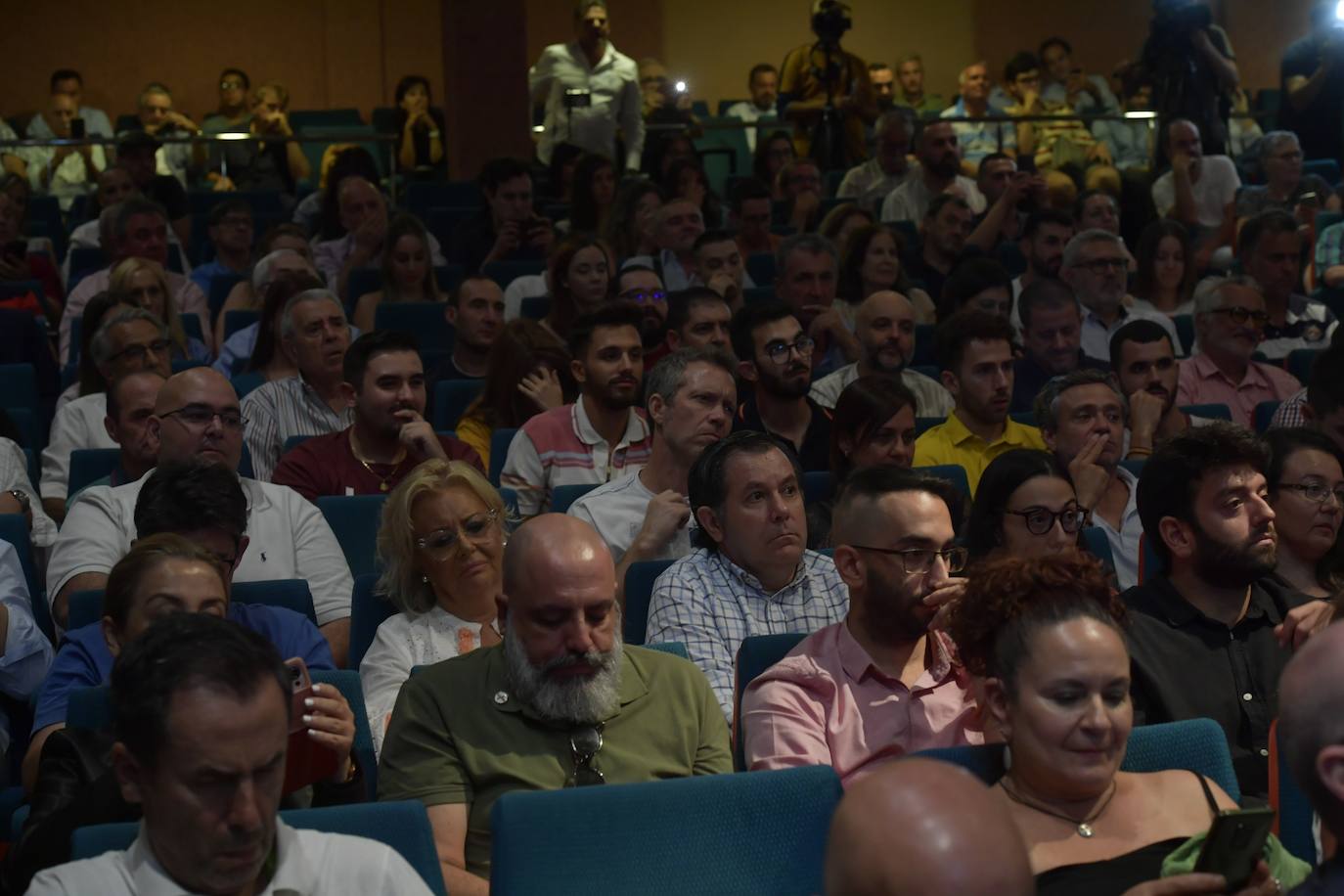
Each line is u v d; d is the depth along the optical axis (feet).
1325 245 28.02
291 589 12.12
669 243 26.73
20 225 30.58
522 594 9.60
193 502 11.60
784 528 12.12
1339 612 10.10
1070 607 8.28
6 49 48.96
